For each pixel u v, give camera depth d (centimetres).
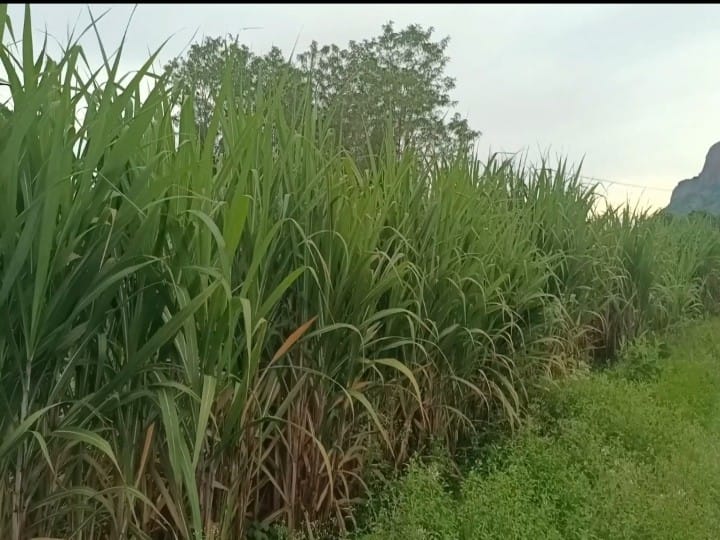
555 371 616
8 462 201
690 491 393
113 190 210
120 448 239
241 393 242
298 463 324
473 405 497
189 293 234
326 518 334
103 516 248
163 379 238
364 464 375
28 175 189
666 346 845
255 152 279
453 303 420
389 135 421
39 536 217
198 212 212
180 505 248
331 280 322
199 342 235
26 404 196
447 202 438
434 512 338
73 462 229
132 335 223
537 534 333
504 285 505
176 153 243
